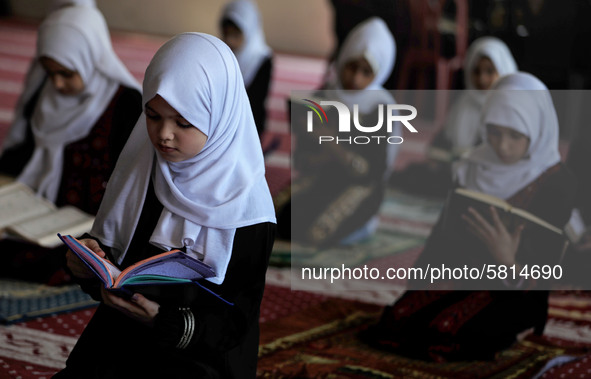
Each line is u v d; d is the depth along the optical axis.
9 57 9.41
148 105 1.54
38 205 3.11
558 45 4.95
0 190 3.13
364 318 3.00
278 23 11.63
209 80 1.53
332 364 2.51
